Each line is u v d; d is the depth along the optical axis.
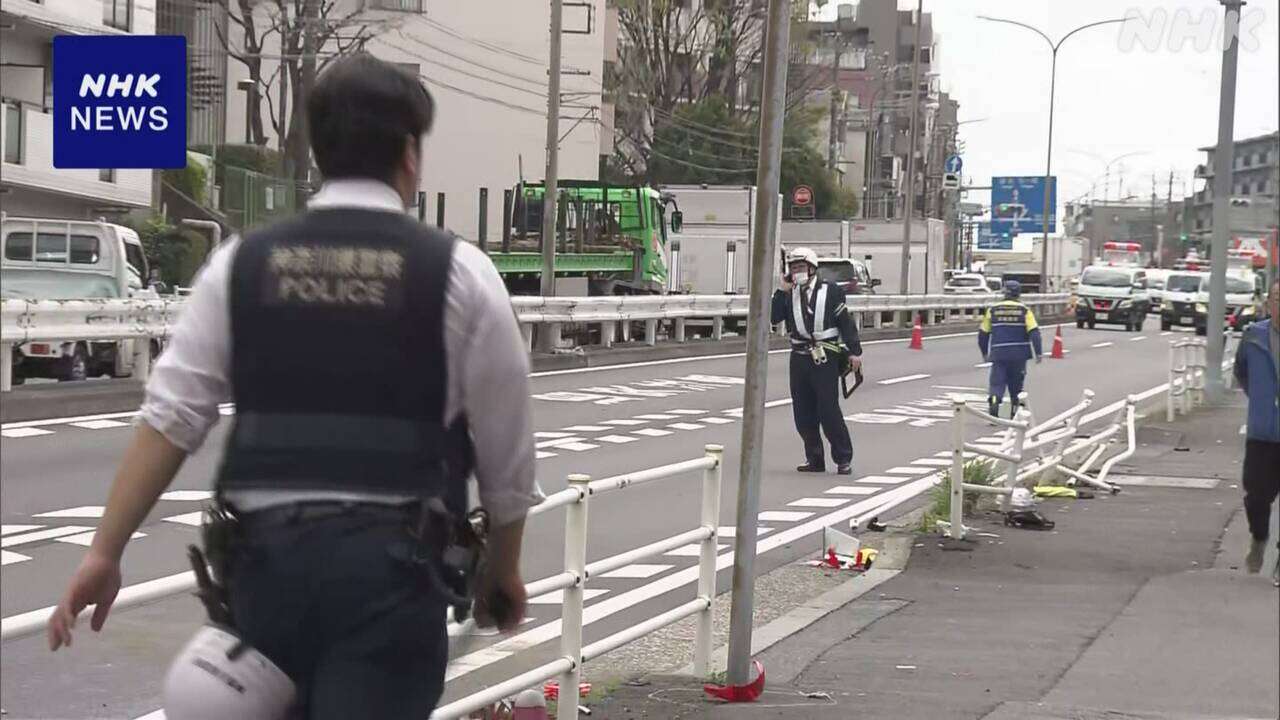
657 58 76.12
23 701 7.67
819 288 19.03
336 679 3.01
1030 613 10.98
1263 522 12.45
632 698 8.16
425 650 3.10
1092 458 19.48
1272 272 12.97
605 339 37.62
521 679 6.66
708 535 8.79
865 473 19.41
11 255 25.30
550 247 36.62
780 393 29.59
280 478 3.09
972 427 25.48
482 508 3.36
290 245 3.17
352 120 3.24
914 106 63.50
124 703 7.68
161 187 48.84
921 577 12.50
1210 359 30.89
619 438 21.84
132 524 3.18
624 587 11.96
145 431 3.17
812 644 9.90
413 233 3.19
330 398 3.10
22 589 10.51
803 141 79.19
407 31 63.78
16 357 23.25
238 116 61.34
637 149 77.06
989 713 7.89
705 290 51.62
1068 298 81.94
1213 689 8.62
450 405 3.17
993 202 113.50
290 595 3.03
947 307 61.84
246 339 3.14
